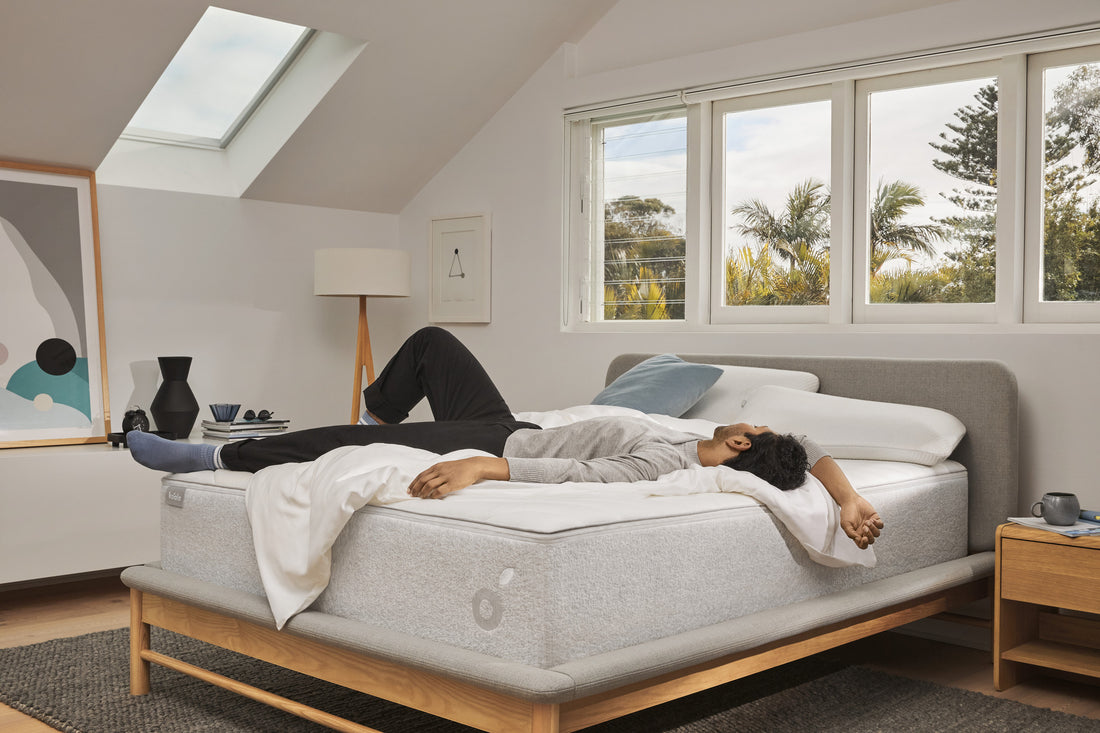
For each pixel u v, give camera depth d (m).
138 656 2.75
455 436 2.69
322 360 5.20
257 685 2.85
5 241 4.11
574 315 4.72
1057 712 2.66
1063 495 2.86
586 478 2.32
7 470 3.70
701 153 4.26
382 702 2.71
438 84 4.62
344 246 5.27
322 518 2.16
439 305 5.21
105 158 4.51
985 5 3.46
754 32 4.09
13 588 4.12
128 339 4.50
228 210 4.83
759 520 2.29
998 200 3.49
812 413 3.25
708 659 2.00
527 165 4.81
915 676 3.06
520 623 1.83
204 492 2.63
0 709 2.67
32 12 3.53
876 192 3.83
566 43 4.68
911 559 2.91
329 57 4.43
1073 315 3.37
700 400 3.59
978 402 3.28
